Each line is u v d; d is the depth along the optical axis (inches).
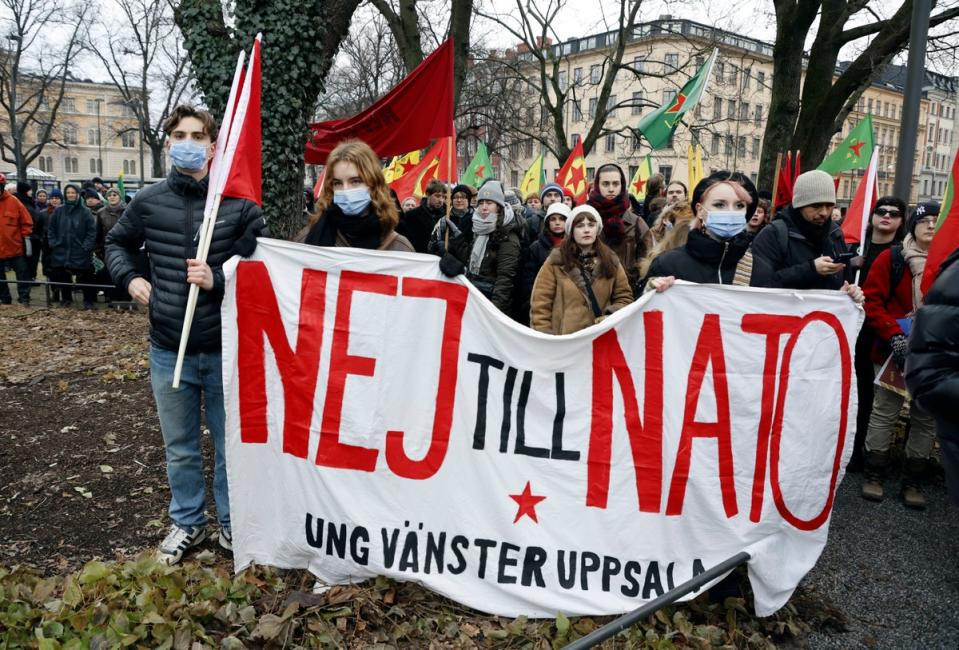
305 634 113.7
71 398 252.5
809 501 133.3
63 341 366.6
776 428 131.9
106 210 481.1
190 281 123.8
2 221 481.4
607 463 129.0
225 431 128.6
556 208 205.0
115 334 390.0
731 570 124.3
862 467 210.1
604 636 103.2
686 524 129.9
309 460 128.6
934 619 134.2
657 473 129.3
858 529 171.8
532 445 128.6
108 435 208.7
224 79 272.7
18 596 119.8
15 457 193.3
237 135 127.6
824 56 534.6
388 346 129.1
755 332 131.6
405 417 128.9
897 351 179.2
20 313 456.8
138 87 1797.5
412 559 126.5
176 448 138.5
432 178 378.0
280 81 273.1
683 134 1296.8
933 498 190.9
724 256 142.6
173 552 137.6
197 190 132.3
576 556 127.0
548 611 123.9
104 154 3063.5
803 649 124.0
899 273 188.9
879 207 216.4
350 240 139.9
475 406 128.7
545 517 127.6
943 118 2381.9
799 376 132.3
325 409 128.3
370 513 127.3
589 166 2196.1
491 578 125.8
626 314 129.1
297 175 286.4
